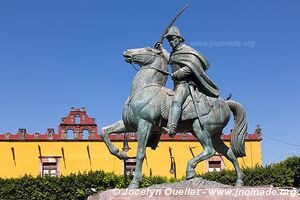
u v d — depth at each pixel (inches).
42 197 1106.7
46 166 1476.4
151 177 1160.2
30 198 1101.1
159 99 379.2
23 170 1459.2
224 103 392.8
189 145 1505.9
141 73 392.2
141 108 376.5
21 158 1469.0
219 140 399.9
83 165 1475.1
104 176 1121.4
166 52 407.2
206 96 388.2
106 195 352.8
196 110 378.3
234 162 397.7
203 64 389.4
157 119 378.6
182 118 378.6
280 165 1011.3
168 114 377.1
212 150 378.6
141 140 374.0
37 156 1475.1
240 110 400.5
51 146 1487.5
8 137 1478.8
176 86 389.4
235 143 396.5
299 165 994.7
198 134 379.2
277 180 964.6
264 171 972.6
